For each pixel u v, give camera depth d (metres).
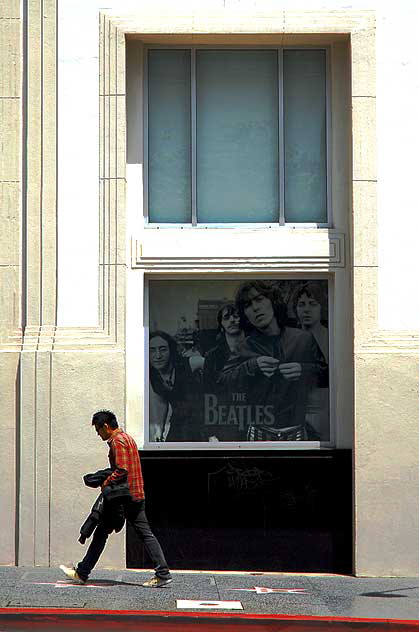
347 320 14.09
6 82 13.93
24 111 14.00
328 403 14.21
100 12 13.91
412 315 13.80
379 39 13.92
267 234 14.12
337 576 13.67
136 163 14.18
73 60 13.89
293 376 14.23
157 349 14.20
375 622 10.69
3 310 13.84
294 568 13.84
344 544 13.87
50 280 13.81
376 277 13.77
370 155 13.82
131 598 11.35
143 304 14.15
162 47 14.34
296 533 13.87
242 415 14.19
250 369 14.23
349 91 14.04
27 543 13.55
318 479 13.93
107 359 13.63
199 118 14.38
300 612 11.05
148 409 14.13
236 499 13.87
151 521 13.80
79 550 13.52
